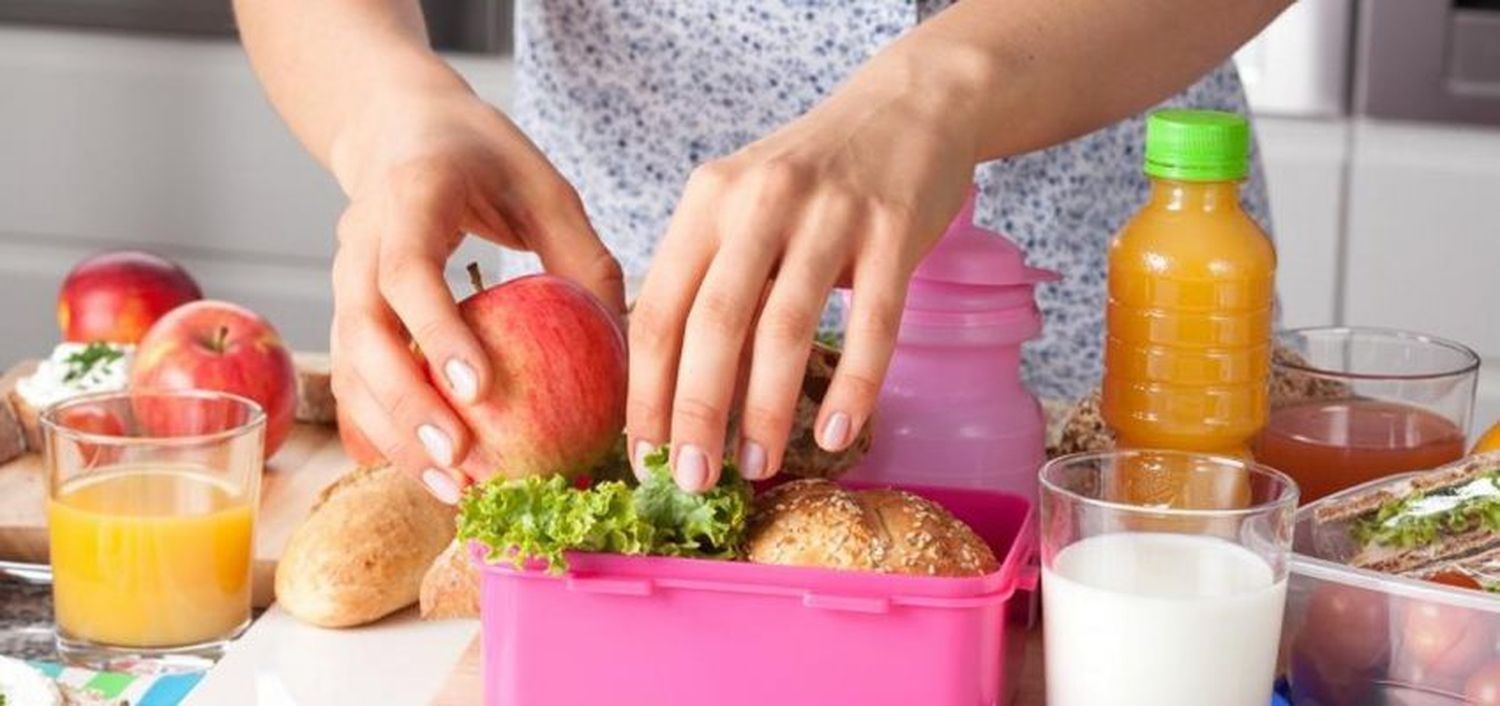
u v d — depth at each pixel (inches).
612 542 41.8
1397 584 43.1
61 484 52.4
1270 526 41.6
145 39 107.6
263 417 54.3
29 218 111.6
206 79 107.5
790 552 42.4
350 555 51.2
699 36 66.2
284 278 110.0
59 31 108.3
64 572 52.4
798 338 41.4
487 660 43.5
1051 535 42.5
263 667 49.6
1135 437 49.1
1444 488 44.9
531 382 43.4
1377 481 46.1
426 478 44.7
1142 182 71.8
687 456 41.5
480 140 49.0
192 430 55.4
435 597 51.6
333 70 53.7
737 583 41.6
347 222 46.6
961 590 41.2
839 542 42.1
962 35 47.9
